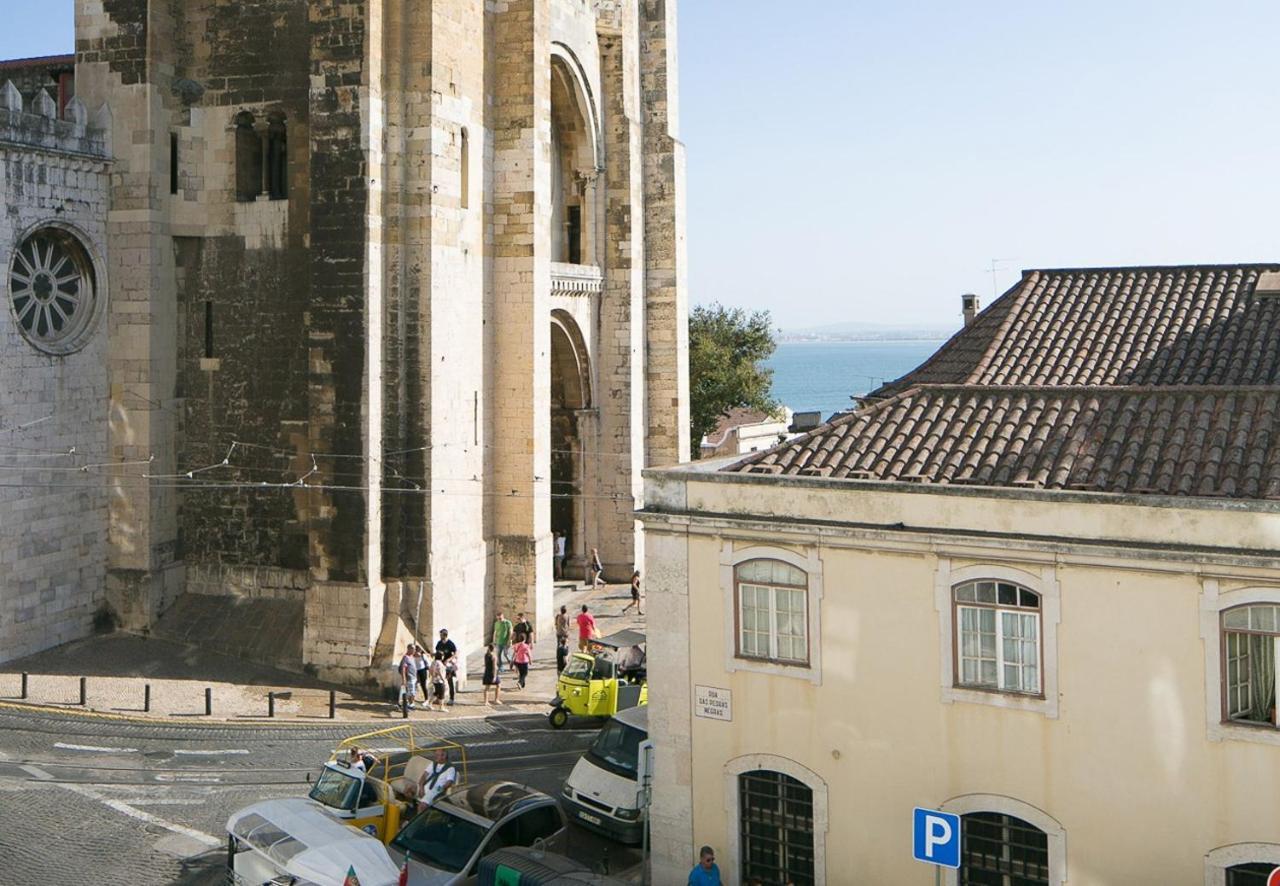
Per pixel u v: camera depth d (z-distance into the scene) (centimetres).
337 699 3991
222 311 4394
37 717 3488
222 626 4297
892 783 2238
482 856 2422
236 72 4353
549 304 5103
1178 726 2011
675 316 6206
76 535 4128
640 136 6094
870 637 2253
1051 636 2095
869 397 4056
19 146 3819
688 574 2422
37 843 2659
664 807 2461
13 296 3894
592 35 5775
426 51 4241
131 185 4209
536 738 3697
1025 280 3994
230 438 4394
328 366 4125
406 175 4259
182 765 3209
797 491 2317
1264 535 1948
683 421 6288
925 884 2209
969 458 2344
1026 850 2148
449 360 4456
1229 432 2242
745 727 2373
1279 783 1944
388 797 2694
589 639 4203
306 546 4312
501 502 4962
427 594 4272
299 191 4306
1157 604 2022
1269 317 3478
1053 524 2098
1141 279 3853
